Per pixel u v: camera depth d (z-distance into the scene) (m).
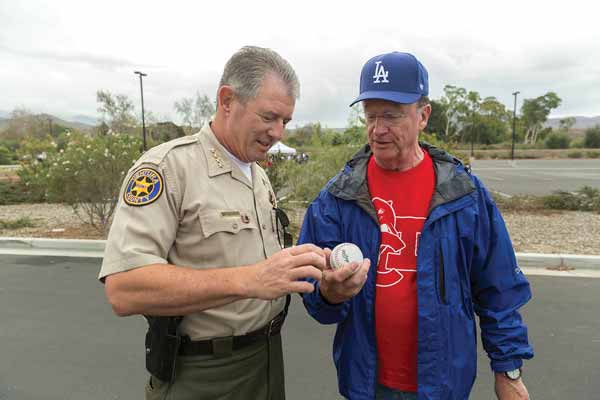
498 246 1.73
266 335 1.70
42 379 3.22
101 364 3.44
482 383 3.13
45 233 8.43
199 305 1.33
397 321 1.70
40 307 4.66
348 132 9.22
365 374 1.75
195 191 1.51
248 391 1.65
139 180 1.45
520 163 40.47
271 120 1.50
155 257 1.37
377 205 1.77
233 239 1.55
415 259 1.70
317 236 1.83
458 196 1.66
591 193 11.30
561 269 5.98
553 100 74.00
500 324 1.71
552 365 3.33
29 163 12.39
